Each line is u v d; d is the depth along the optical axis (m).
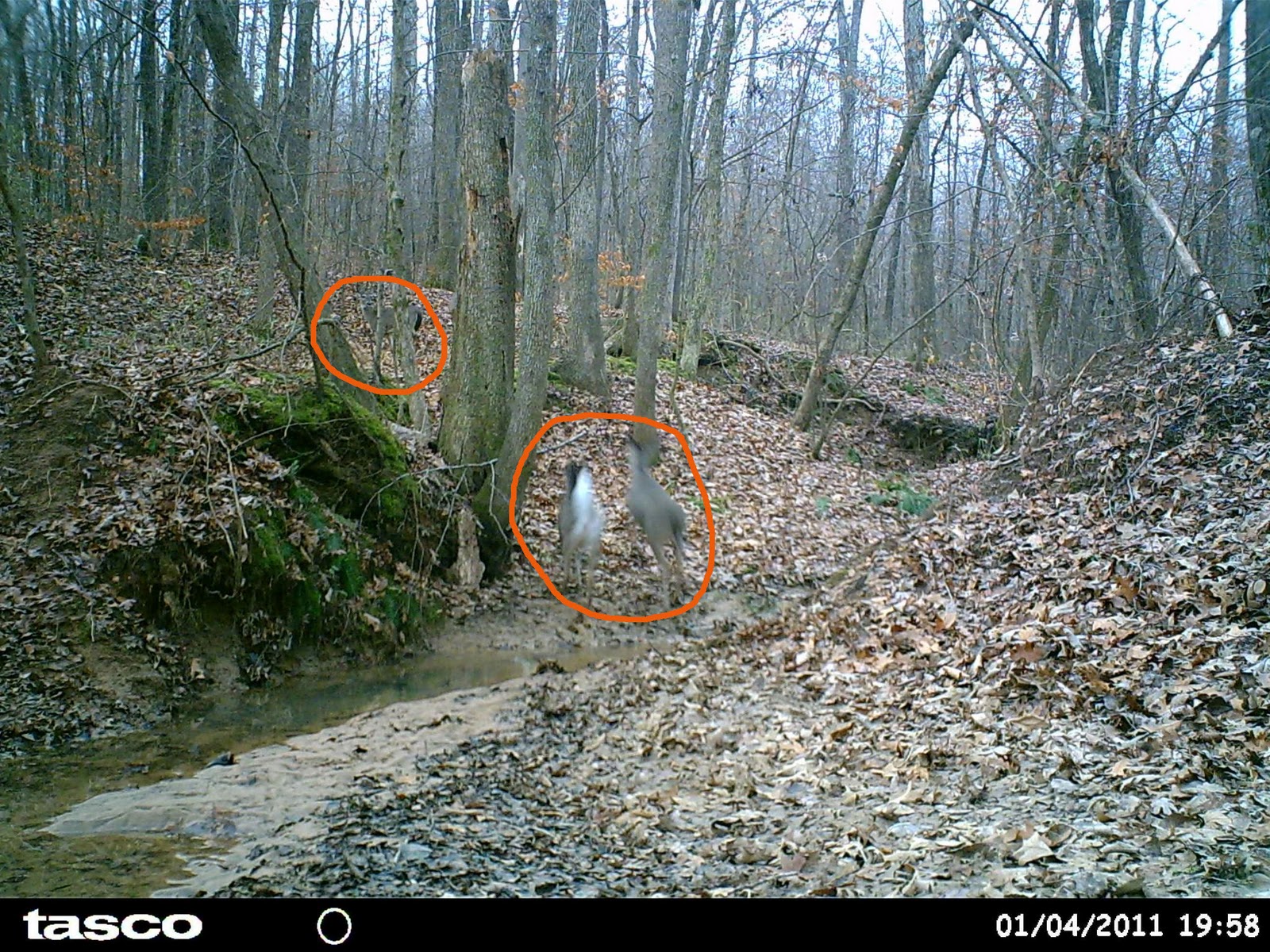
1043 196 18.28
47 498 10.41
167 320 18.70
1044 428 12.84
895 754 6.75
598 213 25.78
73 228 24.06
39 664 8.99
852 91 31.14
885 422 24.80
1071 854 4.77
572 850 6.18
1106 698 6.59
